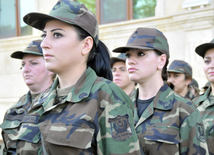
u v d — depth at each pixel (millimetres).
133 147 1356
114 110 1365
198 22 4582
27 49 2377
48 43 1375
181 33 4812
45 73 2408
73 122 1307
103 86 1408
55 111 1405
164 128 2020
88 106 1341
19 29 6812
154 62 2139
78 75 1467
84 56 1463
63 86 1498
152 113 2104
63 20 1344
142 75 2123
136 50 2119
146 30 2172
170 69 3730
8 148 2176
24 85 6355
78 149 1277
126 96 1464
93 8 5988
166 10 5043
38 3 6328
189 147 1971
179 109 2062
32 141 1740
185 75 3725
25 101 2406
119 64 3049
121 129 1346
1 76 6621
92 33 1443
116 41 5453
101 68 1589
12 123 2248
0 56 6641
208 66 2799
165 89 2191
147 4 5422
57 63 1380
